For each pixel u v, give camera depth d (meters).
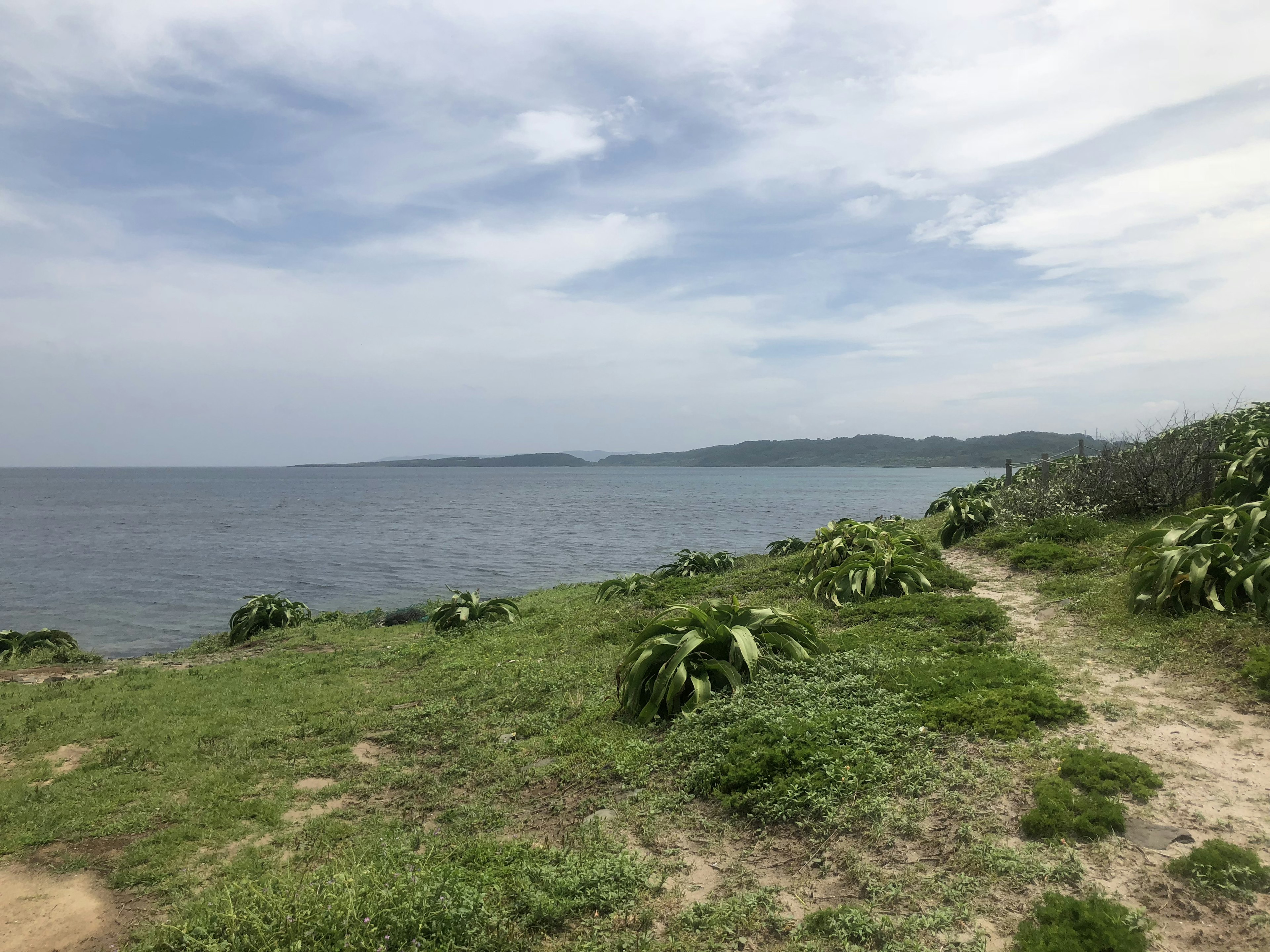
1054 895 3.44
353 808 6.11
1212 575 7.29
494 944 3.80
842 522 13.84
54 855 5.36
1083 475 13.77
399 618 17.58
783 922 3.69
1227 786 4.34
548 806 5.64
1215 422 14.43
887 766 4.91
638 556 35.16
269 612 16.44
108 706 9.42
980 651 7.28
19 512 77.44
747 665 7.05
